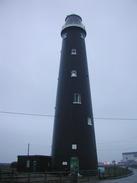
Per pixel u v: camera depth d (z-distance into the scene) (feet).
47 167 123.44
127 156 499.51
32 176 99.14
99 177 113.09
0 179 87.45
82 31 142.10
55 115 127.95
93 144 122.11
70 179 95.86
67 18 145.89
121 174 150.10
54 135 124.88
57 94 131.03
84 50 139.23
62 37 143.33
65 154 116.26
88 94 129.59
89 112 125.80
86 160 115.85
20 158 126.00
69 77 128.26
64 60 134.00
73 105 122.72
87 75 134.31
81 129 119.55
